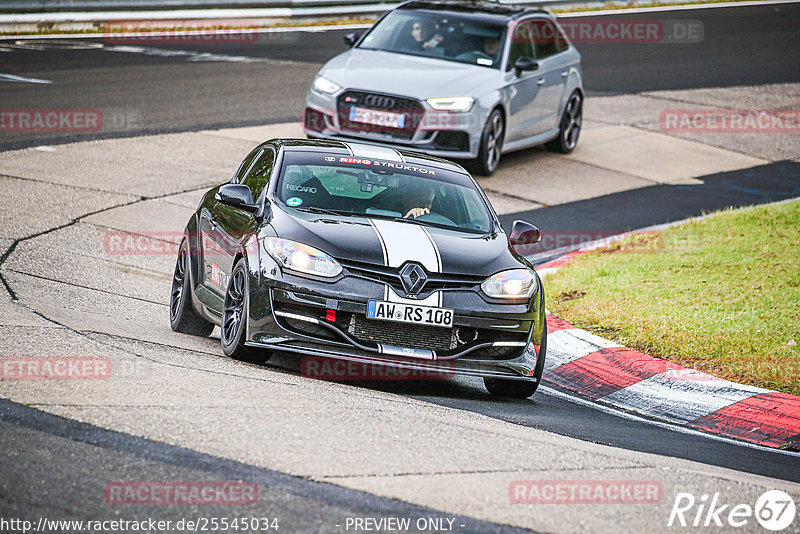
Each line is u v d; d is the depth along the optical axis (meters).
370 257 24.64
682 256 40.44
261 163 29.95
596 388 28.59
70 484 15.37
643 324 32.41
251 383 22.00
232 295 26.14
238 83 69.94
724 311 33.41
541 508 16.23
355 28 97.88
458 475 17.38
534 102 57.66
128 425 17.98
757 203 53.66
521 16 58.84
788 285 35.88
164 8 89.56
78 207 42.84
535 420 23.77
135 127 56.66
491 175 55.16
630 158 61.91
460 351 24.94
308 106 53.66
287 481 16.22
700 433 25.16
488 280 25.22
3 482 15.16
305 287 24.14
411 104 52.06
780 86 84.25
